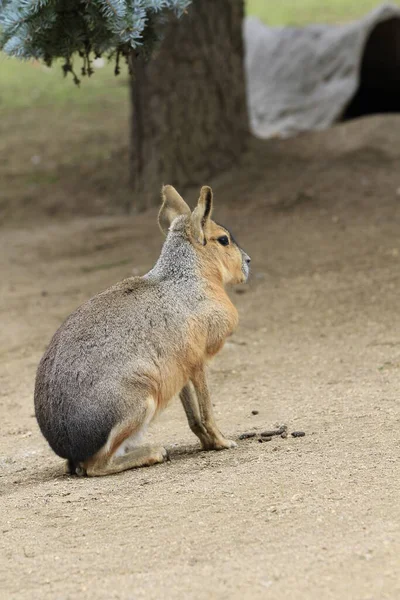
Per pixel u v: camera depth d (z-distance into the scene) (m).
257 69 26.64
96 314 8.85
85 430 8.53
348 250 16.95
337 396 10.73
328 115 24.55
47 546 6.96
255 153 21.12
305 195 19.56
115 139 26.02
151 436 10.30
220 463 8.67
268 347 13.31
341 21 36.44
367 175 20.11
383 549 6.23
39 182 23.55
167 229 9.81
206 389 9.27
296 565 6.14
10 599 6.12
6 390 12.55
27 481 9.04
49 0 9.29
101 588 6.12
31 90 33.25
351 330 13.56
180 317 8.99
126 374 8.55
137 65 19.44
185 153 20.23
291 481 7.74
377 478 7.62
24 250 19.42
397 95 27.78
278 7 40.56
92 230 20.02
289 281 16.02
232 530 6.84
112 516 7.42
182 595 5.89
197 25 19.72
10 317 15.68
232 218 19.06
